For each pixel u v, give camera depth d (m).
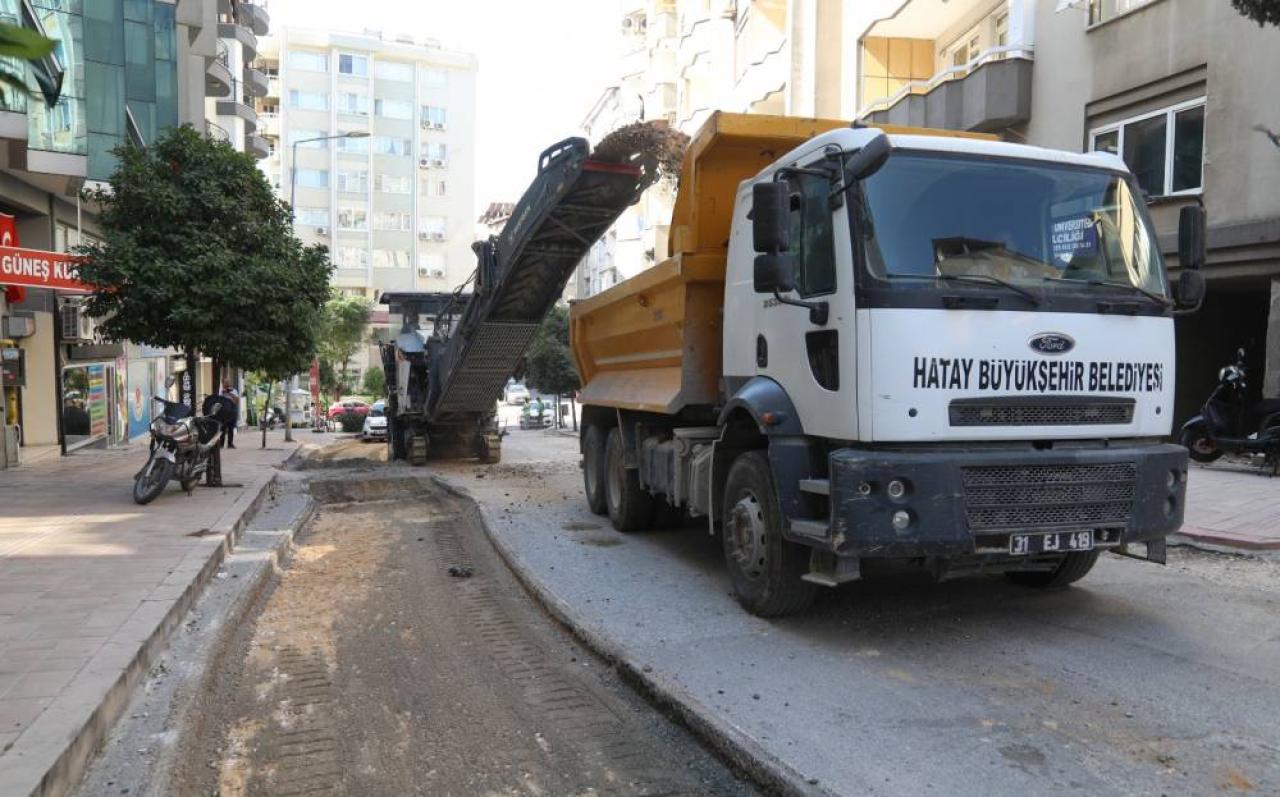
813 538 5.08
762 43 25.73
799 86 22.34
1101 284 5.26
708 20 31.31
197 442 11.69
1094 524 5.04
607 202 12.10
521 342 15.22
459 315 17.97
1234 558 7.29
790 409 5.50
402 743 4.27
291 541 9.68
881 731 4.02
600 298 9.47
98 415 21.45
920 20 18.78
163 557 7.46
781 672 4.84
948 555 4.82
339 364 56.41
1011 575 6.74
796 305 5.24
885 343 4.79
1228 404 11.44
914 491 4.73
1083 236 5.36
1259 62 11.59
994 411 4.92
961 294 4.88
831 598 6.31
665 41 41.53
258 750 4.21
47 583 6.52
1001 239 5.16
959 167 5.24
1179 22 12.65
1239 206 11.89
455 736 4.34
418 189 66.69
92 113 15.66
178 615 6.00
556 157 11.90
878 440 4.80
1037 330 4.98
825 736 3.97
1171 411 5.43
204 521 9.41
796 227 5.51
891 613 5.93
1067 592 6.34
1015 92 15.23
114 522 9.34
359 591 7.43
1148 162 13.39
